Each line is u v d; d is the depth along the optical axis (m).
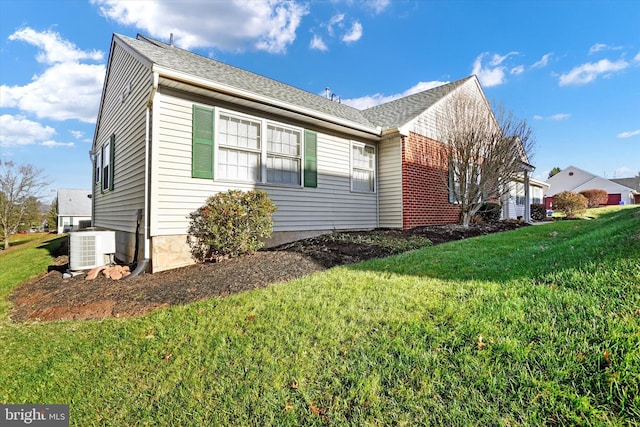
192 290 4.31
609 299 2.51
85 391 2.53
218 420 2.04
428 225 9.94
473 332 2.45
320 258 5.62
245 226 5.98
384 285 3.83
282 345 2.70
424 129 10.01
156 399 2.33
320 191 8.34
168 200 5.71
